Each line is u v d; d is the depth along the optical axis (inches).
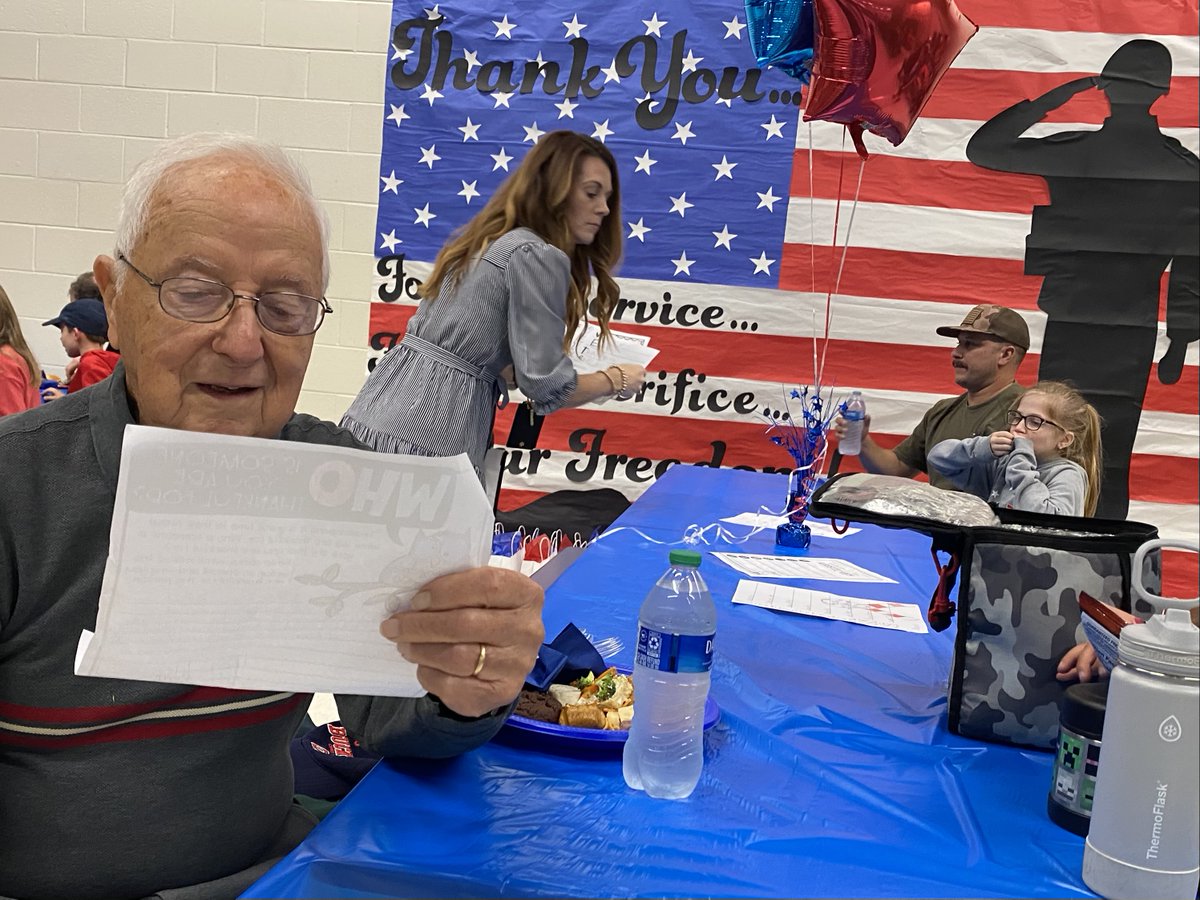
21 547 35.8
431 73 147.4
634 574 69.5
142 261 35.8
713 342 147.6
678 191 146.3
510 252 98.9
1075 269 141.9
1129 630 30.9
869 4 86.4
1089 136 140.5
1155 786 29.9
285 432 44.3
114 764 36.7
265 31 148.3
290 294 36.8
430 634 32.0
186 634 29.5
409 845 31.7
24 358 125.0
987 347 128.4
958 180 142.6
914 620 63.5
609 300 113.8
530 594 34.0
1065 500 84.2
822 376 146.4
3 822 36.7
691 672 36.3
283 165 37.7
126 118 151.1
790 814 35.7
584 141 103.0
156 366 36.2
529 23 146.1
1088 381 142.9
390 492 30.5
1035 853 33.7
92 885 36.9
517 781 37.0
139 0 148.8
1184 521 142.3
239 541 29.3
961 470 102.7
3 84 151.7
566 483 150.6
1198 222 139.5
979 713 43.2
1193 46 138.2
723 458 148.9
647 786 36.4
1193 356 140.9
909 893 30.7
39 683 36.2
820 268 145.3
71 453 36.9
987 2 140.4
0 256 154.8
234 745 38.5
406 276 150.3
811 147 143.1
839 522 97.0
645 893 29.9
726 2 143.2
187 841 37.9
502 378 107.5
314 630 31.1
